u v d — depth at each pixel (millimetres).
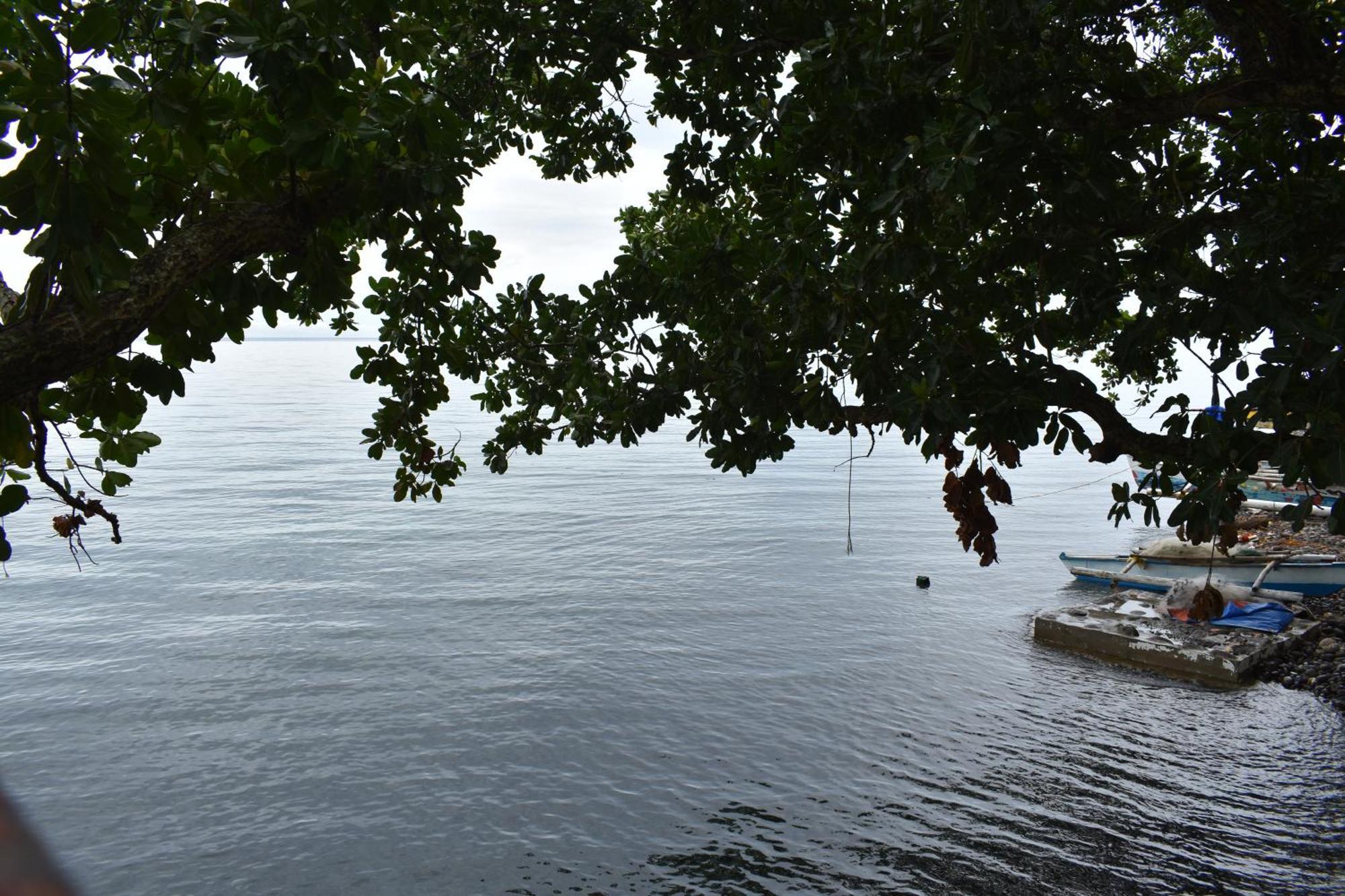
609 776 17047
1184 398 5039
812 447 97062
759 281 6309
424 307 7031
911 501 55031
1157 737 18312
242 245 4188
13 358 3385
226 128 4316
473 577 33906
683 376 7230
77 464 5121
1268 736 18250
